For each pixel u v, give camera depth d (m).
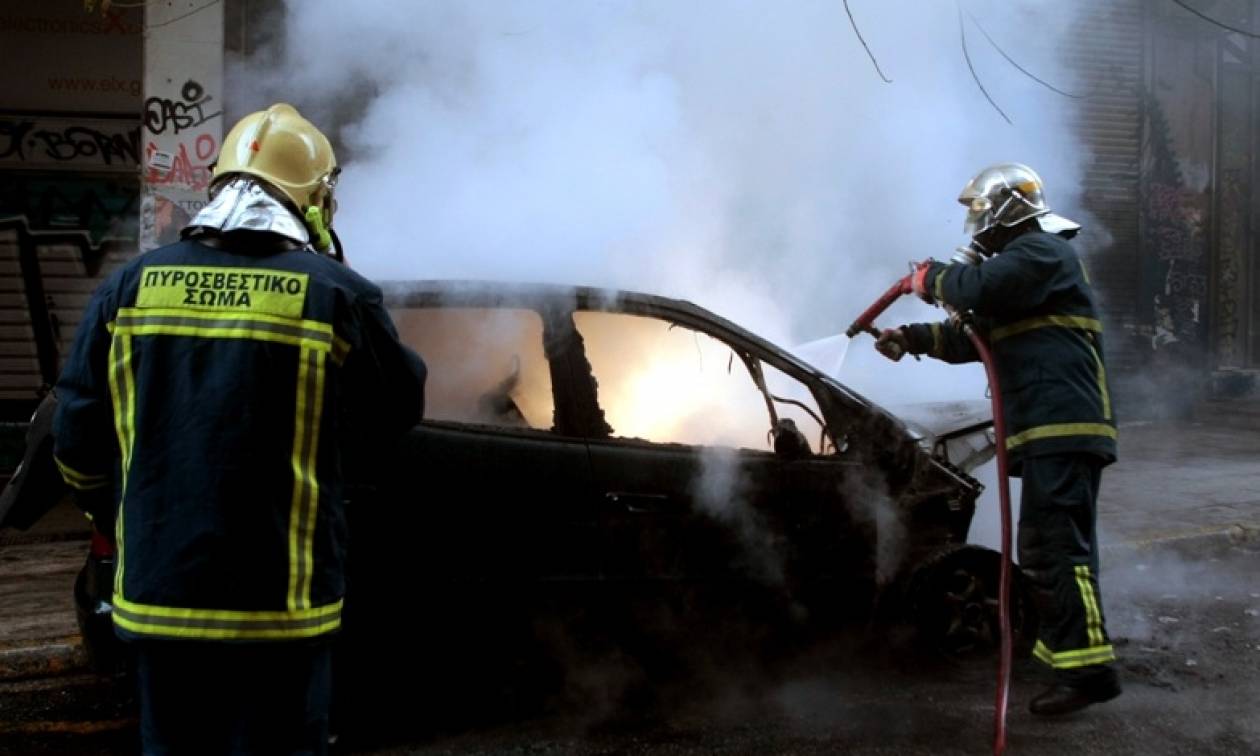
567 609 3.48
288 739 2.12
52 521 6.15
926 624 3.91
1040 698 3.54
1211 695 3.85
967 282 3.49
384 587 3.22
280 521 2.06
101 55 6.77
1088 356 3.53
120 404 2.10
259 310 2.08
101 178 6.85
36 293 6.83
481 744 3.45
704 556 3.62
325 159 2.35
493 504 3.35
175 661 2.07
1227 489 7.17
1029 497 3.53
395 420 2.31
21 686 3.96
